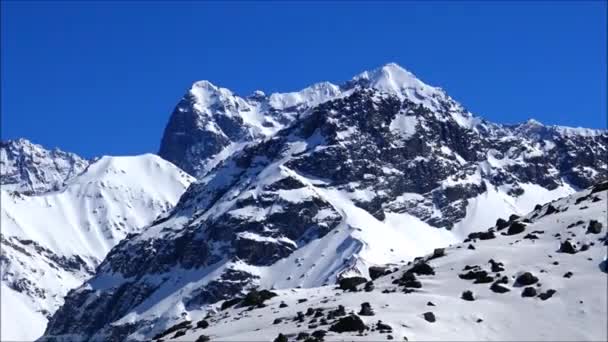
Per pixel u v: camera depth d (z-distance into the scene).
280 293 175.12
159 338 163.38
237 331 142.50
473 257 148.62
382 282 153.88
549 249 144.50
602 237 143.38
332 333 122.44
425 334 120.38
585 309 123.88
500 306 129.38
